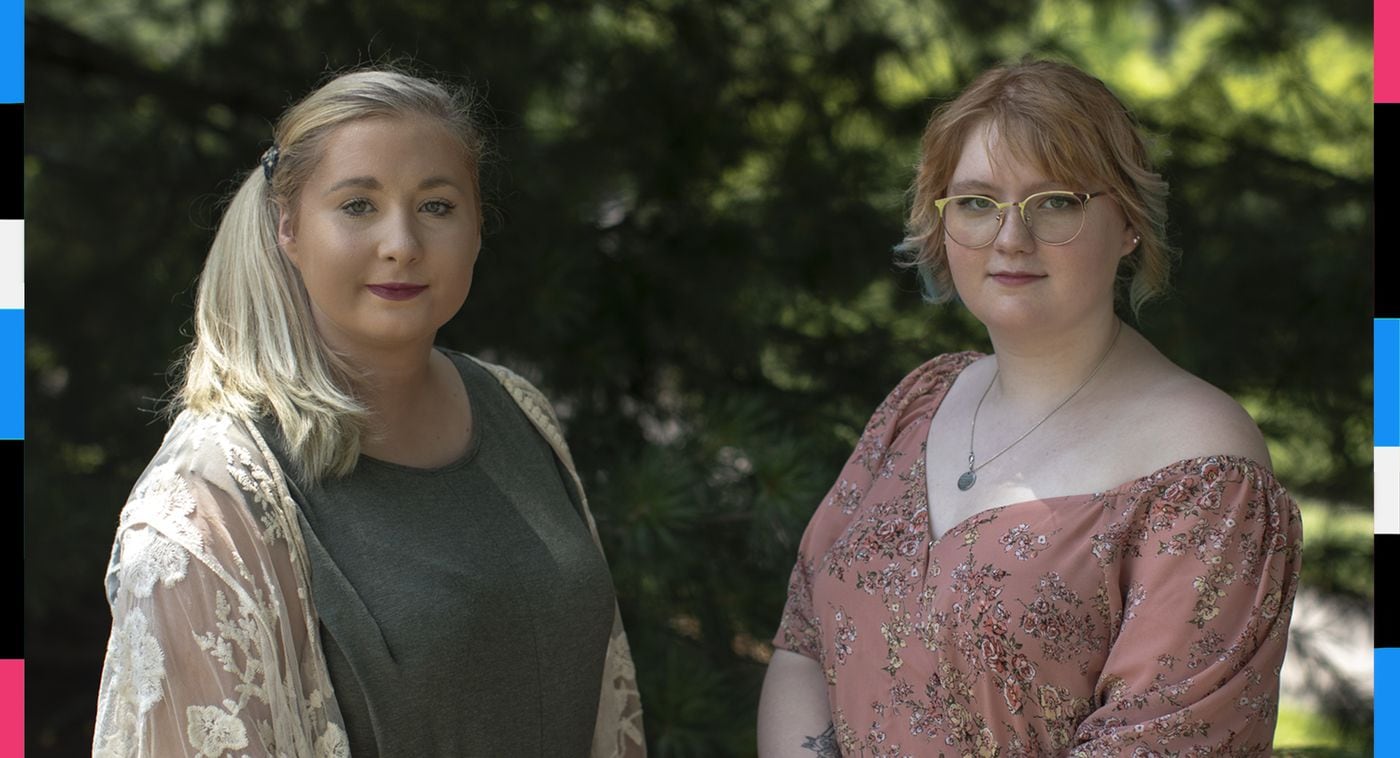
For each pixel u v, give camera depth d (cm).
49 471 400
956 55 407
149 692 146
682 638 334
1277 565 151
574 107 383
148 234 417
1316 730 418
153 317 404
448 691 161
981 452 172
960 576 160
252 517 153
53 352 421
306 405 159
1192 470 153
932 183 173
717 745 308
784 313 387
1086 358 167
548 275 348
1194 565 150
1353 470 408
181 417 163
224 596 149
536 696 172
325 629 156
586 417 359
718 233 378
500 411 187
